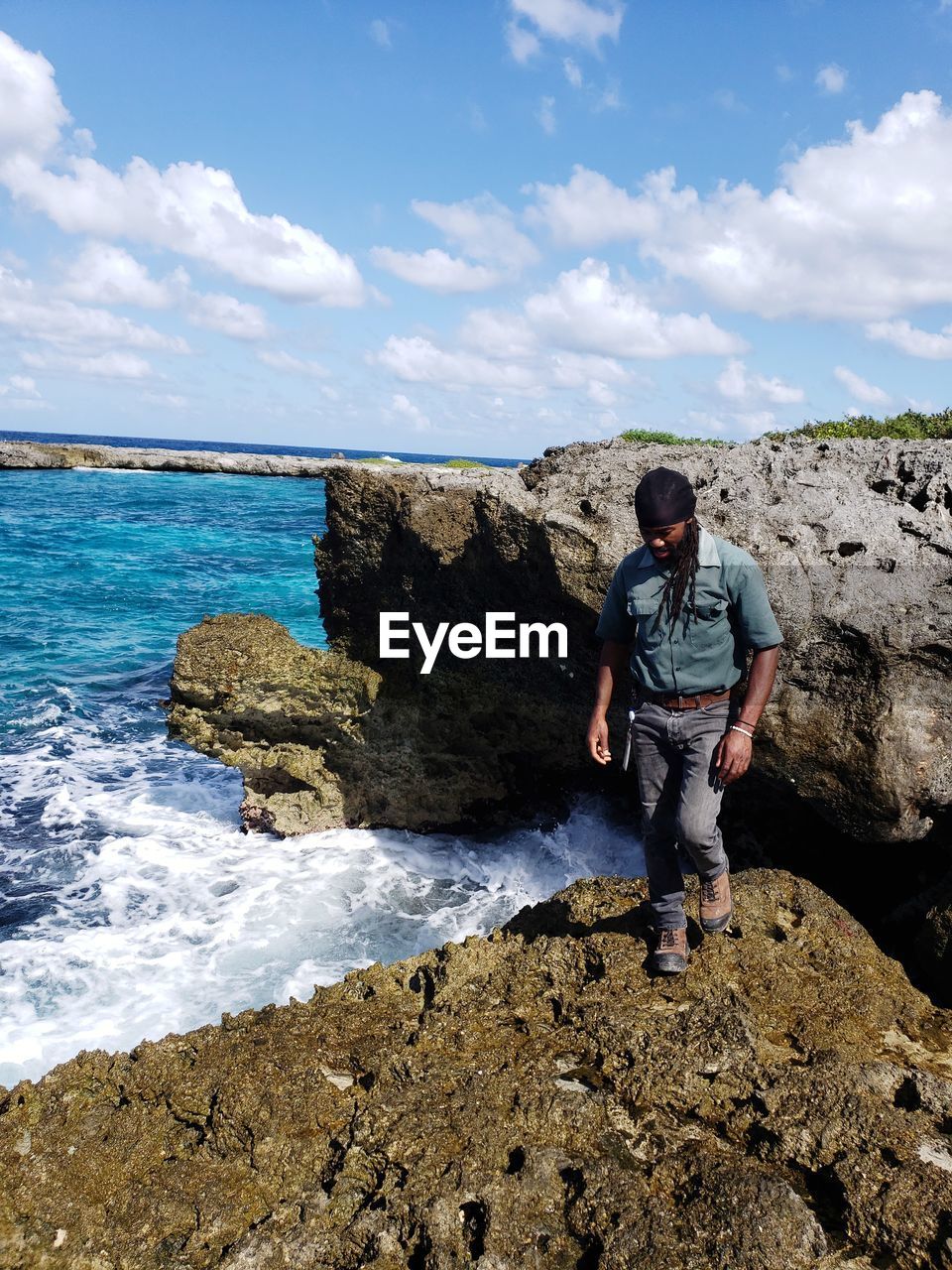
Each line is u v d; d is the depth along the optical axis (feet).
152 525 113.09
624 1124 10.98
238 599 69.67
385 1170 10.34
